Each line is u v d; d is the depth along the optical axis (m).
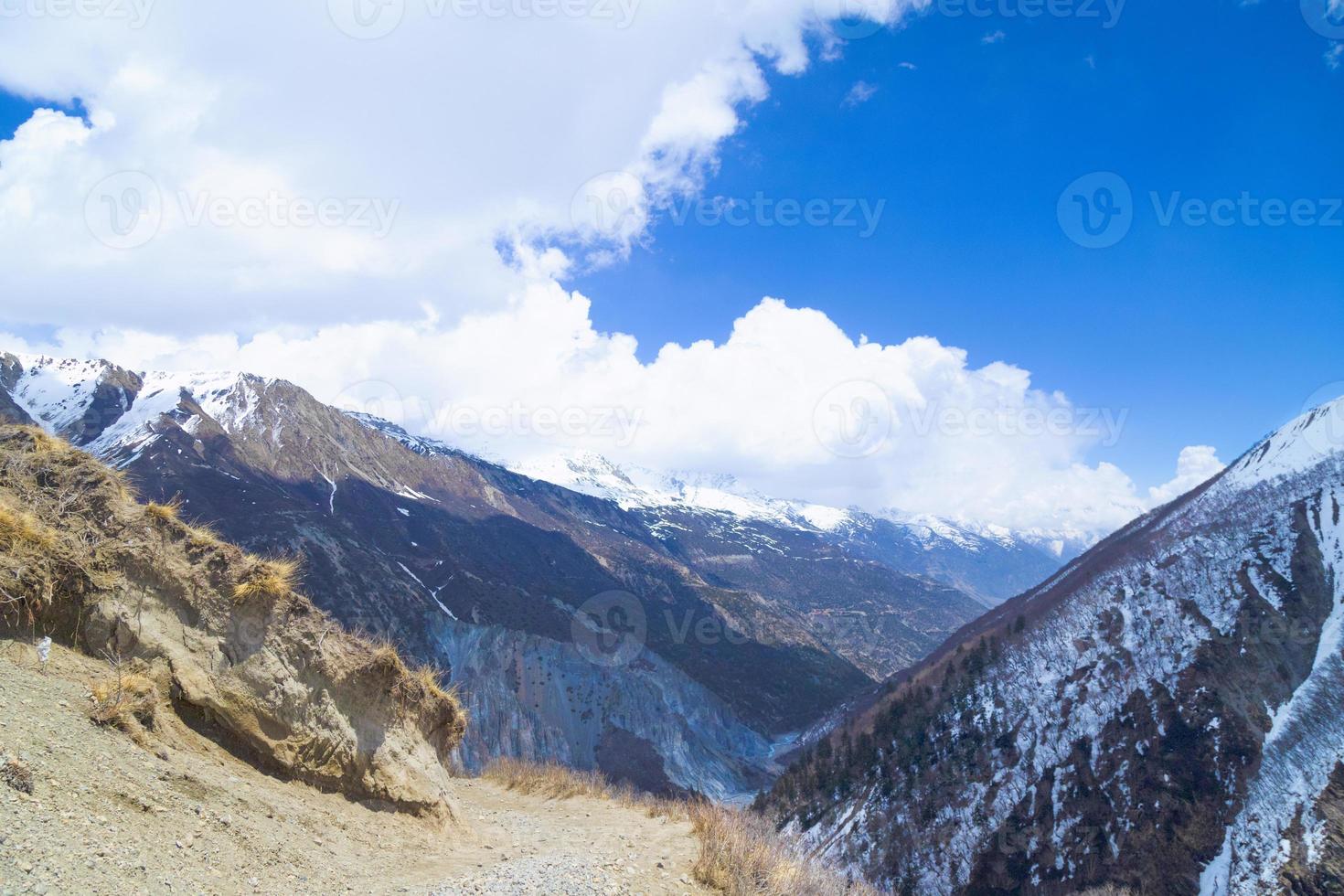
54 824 6.91
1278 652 85.75
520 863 12.40
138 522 11.70
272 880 8.62
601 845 14.90
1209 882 66.56
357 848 11.02
